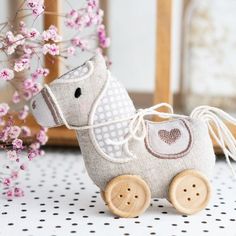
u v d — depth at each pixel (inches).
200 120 19.2
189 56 28.7
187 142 18.8
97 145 18.6
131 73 31.3
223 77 28.5
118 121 18.6
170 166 18.7
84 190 21.1
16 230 18.2
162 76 23.6
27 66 19.8
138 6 30.5
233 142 19.8
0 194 20.7
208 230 18.3
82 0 29.2
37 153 20.6
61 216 19.1
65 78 18.7
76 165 23.7
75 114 18.7
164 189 18.9
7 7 29.4
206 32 28.3
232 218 19.1
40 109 18.8
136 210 18.9
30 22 28.4
